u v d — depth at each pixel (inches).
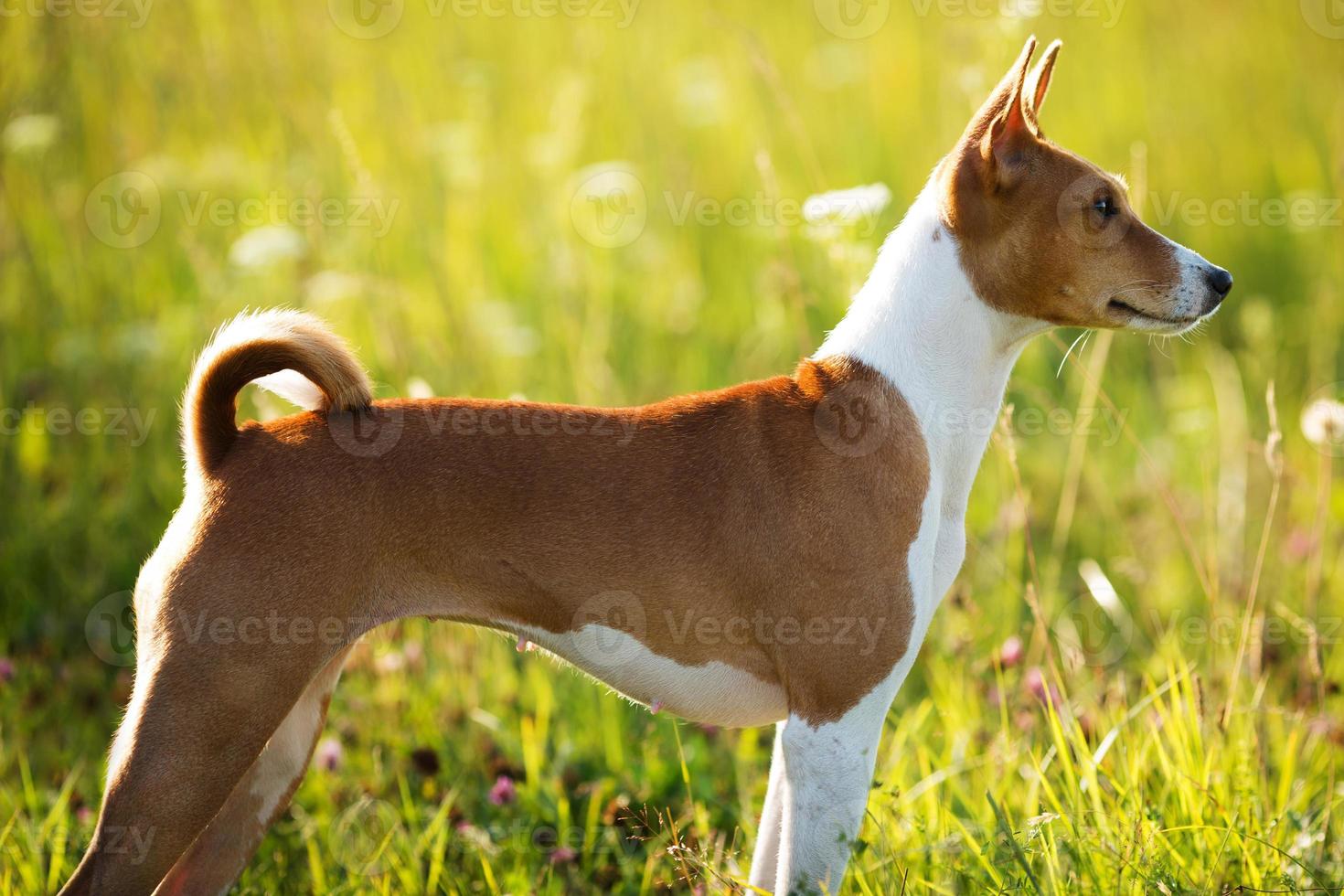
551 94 429.4
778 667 181.8
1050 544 325.1
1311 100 486.6
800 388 189.0
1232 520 309.7
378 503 171.5
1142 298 185.5
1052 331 209.5
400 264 368.2
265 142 391.5
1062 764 207.9
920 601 181.8
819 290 349.4
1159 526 324.2
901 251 189.6
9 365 337.7
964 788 229.8
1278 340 412.5
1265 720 228.8
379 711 253.4
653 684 186.4
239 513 168.6
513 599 178.9
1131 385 382.3
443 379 323.9
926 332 186.1
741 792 229.3
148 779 161.6
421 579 175.0
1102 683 266.2
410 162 389.7
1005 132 181.6
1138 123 459.5
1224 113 475.8
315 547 168.1
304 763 194.4
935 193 188.2
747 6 482.6
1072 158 185.5
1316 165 458.3
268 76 393.4
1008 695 249.9
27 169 368.5
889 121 432.1
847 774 179.0
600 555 177.9
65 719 263.3
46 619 291.7
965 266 185.2
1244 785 203.3
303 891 210.8
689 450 184.1
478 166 388.5
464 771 241.4
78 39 379.2
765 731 260.1
